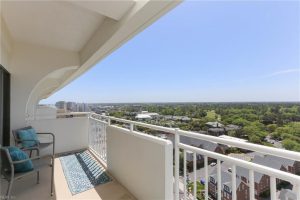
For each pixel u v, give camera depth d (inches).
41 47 149.3
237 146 45.9
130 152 98.6
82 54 155.0
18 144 125.5
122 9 78.8
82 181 113.0
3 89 125.6
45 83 242.2
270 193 39.4
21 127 140.4
